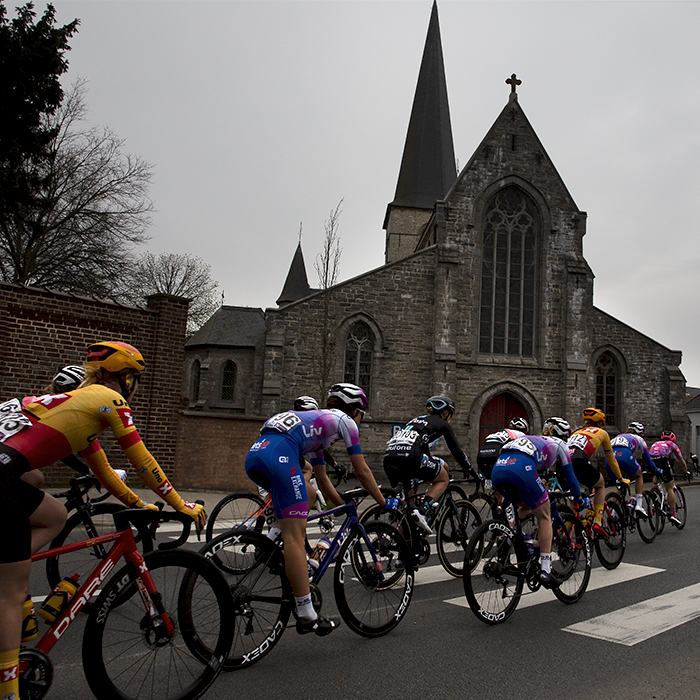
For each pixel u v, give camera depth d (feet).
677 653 14.58
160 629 11.02
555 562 18.86
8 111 55.98
